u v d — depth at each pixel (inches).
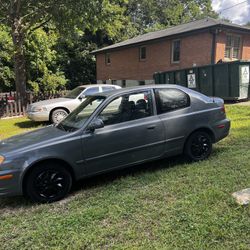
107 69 1144.2
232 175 190.7
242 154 235.6
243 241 121.6
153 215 147.6
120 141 197.3
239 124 354.6
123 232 135.3
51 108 472.1
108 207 159.5
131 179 200.2
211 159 229.1
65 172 183.5
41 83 1022.4
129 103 205.6
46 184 179.0
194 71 626.2
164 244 123.8
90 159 189.9
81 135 187.6
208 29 715.4
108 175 217.0
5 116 606.9
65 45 1187.3
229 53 761.6
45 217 158.4
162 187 181.6
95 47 1301.7
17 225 153.3
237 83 549.3
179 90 225.1
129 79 1030.4
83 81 1311.5
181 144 220.4
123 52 1039.6
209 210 146.6
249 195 156.2
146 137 205.5
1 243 136.8
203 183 181.3
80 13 581.6
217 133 233.3
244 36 781.9
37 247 129.9
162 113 213.6
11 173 170.4
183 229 133.0
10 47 767.1
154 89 215.5
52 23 732.7
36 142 182.1
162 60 882.8
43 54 970.7
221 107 238.4
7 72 933.8
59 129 203.3
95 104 206.1
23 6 653.9
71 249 126.1
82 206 168.2
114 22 795.4
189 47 785.6
